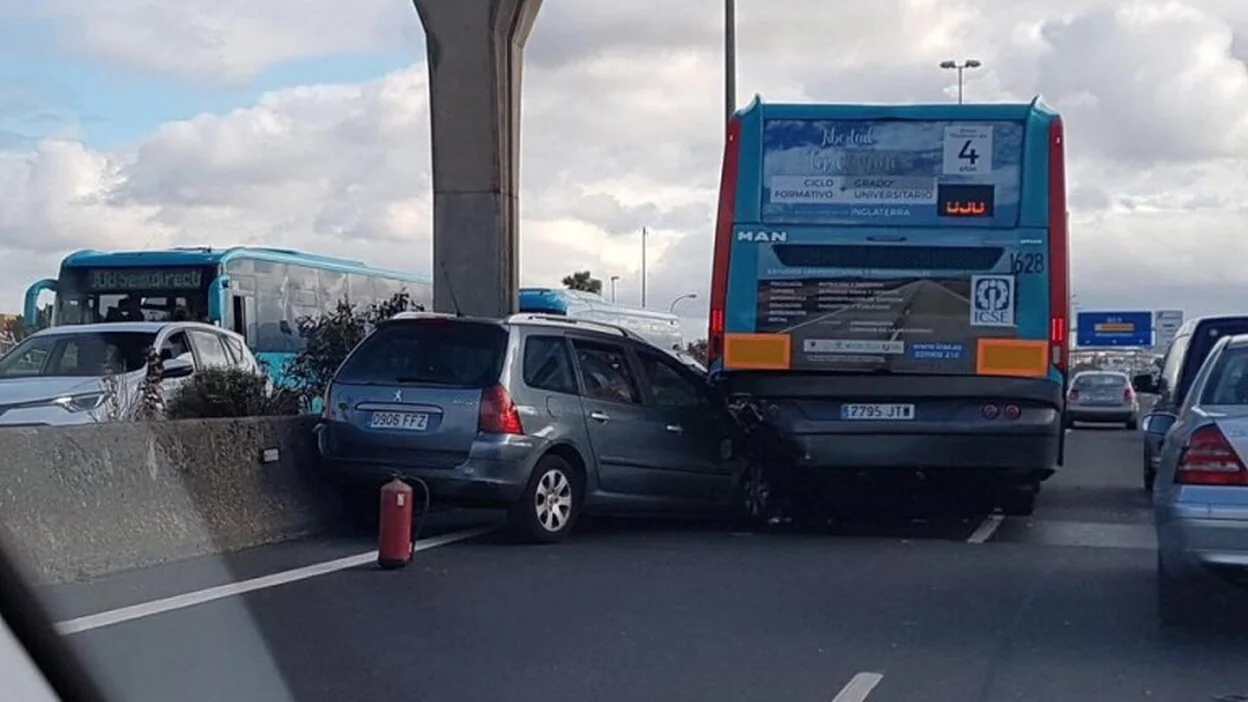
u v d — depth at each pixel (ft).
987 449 41.57
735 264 42.32
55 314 82.53
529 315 40.37
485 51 66.95
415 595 31.53
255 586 32.07
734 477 44.55
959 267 41.42
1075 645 27.43
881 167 41.78
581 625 28.78
